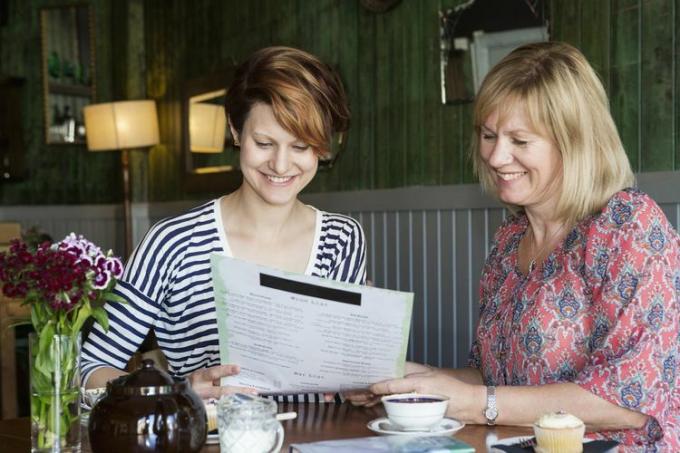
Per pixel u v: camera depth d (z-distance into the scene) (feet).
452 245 13.39
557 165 5.76
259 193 6.06
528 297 5.78
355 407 5.93
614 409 5.22
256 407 4.43
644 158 10.48
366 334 5.37
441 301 13.67
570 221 5.77
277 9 17.15
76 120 22.70
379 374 5.51
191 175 19.75
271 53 5.83
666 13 10.10
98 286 4.88
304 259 6.49
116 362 6.19
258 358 5.51
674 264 5.40
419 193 13.89
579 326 5.57
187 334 6.41
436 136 13.58
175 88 20.70
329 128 5.89
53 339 4.78
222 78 18.49
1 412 13.08
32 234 17.42
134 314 6.22
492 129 5.83
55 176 23.02
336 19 15.66
